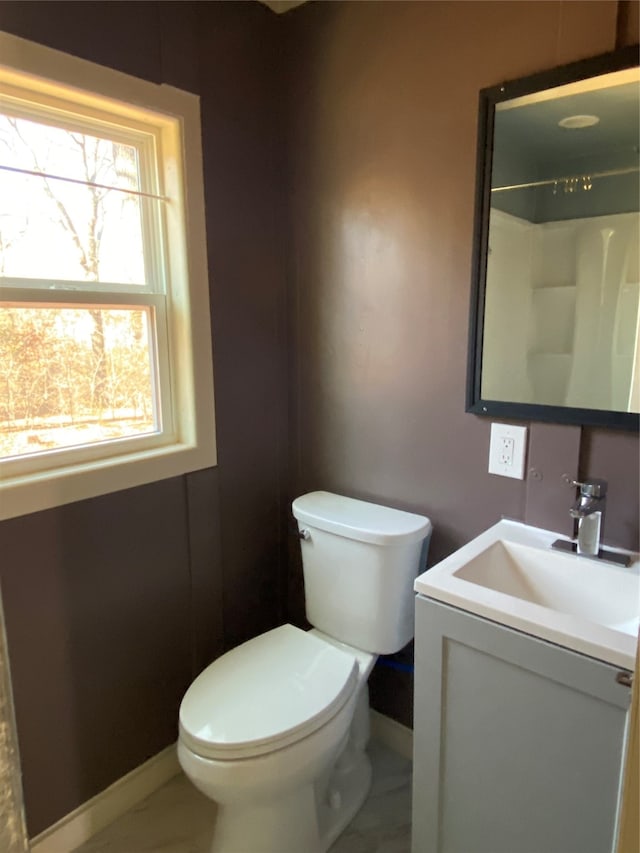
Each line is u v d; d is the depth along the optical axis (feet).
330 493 6.40
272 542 6.89
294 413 6.66
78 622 5.14
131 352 5.47
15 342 4.69
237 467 6.33
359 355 5.95
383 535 5.23
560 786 3.73
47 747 5.07
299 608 7.02
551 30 4.38
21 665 4.81
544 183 4.57
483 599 3.87
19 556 4.69
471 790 4.19
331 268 6.03
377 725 6.54
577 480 4.73
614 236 4.36
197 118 5.42
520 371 4.88
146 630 5.69
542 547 4.67
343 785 5.70
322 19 5.68
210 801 5.81
